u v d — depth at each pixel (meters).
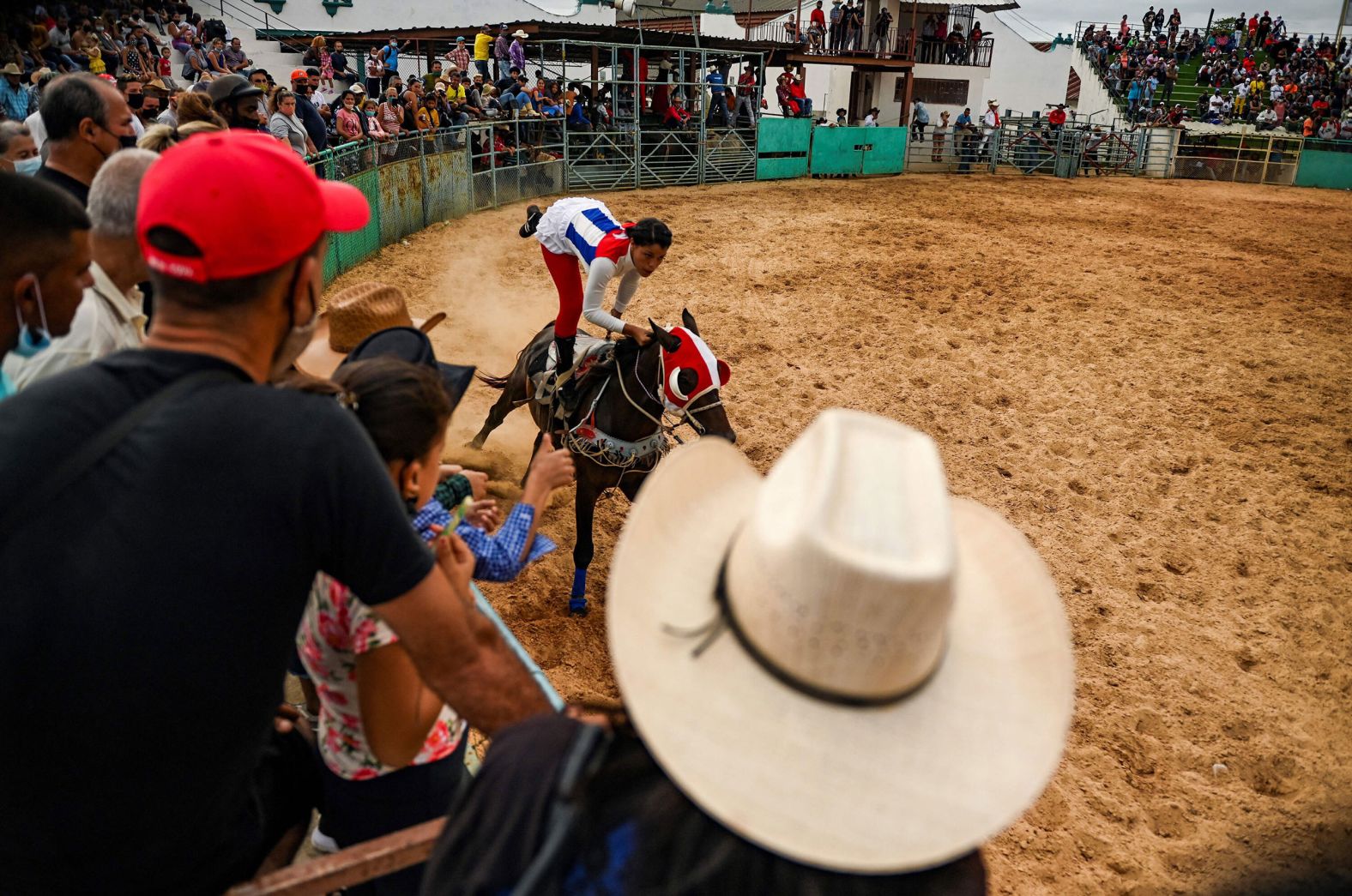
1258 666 4.85
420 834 1.46
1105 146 28.27
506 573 2.17
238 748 1.21
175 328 1.21
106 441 1.08
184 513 1.08
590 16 29.59
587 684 4.40
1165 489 6.74
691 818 0.94
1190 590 5.50
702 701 0.97
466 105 17.00
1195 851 3.65
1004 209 18.17
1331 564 5.82
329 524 1.16
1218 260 13.76
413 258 11.87
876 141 24.36
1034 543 5.97
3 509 1.04
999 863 3.57
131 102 7.99
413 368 1.71
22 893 1.18
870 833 0.91
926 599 0.89
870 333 9.83
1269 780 4.07
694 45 20.59
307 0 24.55
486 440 7.02
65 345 2.12
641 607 1.02
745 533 1.01
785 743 0.94
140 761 1.11
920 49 29.94
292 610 1.18
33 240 1.86
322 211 1.30
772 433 7.41
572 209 4.71
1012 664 1.08
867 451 1.00
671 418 7.52
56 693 1.05
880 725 0.96
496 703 1.31
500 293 10.68
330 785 1.79
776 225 15.48
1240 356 9.41
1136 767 4.12
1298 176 26.42
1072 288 11.77
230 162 1.17
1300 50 40.50
